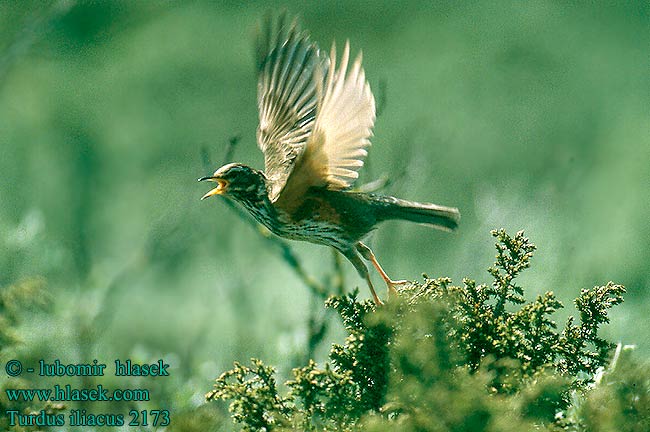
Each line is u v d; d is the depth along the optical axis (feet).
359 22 96.37
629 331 36.40
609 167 75.46
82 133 89.56
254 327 44.91
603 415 19.81
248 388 22.24
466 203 76.48
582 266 48.42
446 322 21.54
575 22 95.61
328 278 34.81
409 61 94.58
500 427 18.92
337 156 28.60
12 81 82.12
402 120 87.20
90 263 52.70
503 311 22.70
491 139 86.33
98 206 88.33
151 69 91.56
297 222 31.04
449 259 59.11
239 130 94.02
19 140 86.99
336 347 22.30
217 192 31.48
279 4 96.73
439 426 19.08
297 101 33.24
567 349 22.25
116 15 77.30
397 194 36.42
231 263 52.60
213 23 95.86
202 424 21.88
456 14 96.27
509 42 94.32
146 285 64.03
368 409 21.63
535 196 49.93
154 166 91.66
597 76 92.32
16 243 47.70
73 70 85.15
